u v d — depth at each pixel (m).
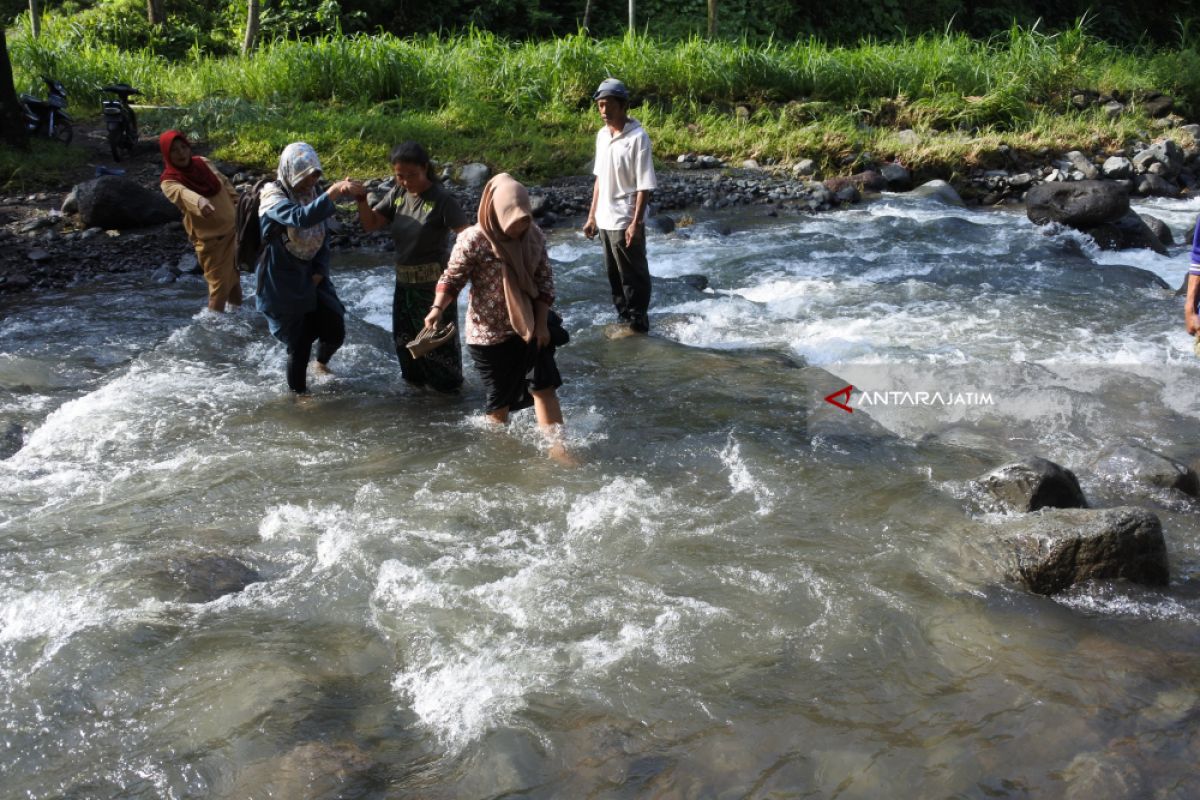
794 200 13.45
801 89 17.97
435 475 5.22
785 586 4.14
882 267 9.98
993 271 9.59
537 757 3.22
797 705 3.44
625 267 7.36
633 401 6.22
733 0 24.31
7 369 6.75
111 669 3.63
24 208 11.34
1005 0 27.67
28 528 4.70
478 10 23.48
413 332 6.21
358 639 3.84
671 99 17.31
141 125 15.14
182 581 4.16
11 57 16.98
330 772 3.12
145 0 22.56
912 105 17.56
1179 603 4.02
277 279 6.00
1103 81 19.28
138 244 10.27
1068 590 4.09
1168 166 15.47
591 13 24.33
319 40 17.31
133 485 5.16
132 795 3.08
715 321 8.12
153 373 6.76
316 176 5.97
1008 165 15.55
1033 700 3.43
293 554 4.46
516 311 5.20
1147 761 3.14
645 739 3.29
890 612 3.95
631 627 3.87
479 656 3.72
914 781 3.10
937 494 4.92
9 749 3.27
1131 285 9.12
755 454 5.40
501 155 14.37
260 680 3.55
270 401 6.30
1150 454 5.20
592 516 4.73
